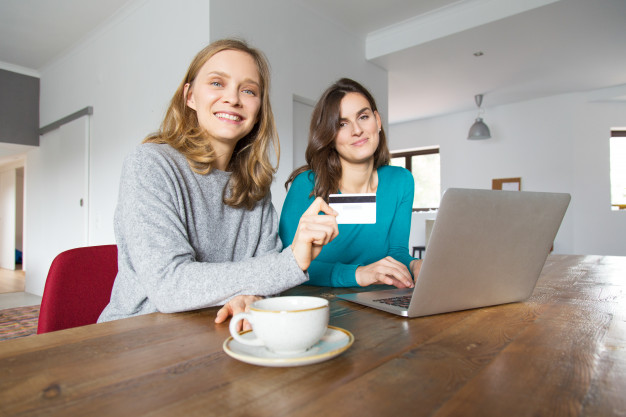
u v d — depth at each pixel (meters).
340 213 0.91
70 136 4.53
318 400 0.39
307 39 3.55
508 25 3.54
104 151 4.00
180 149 1.00
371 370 0.47
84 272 1.01
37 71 5.18
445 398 0.40
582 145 5.39
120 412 0.37
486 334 0.63
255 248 1.17
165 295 0.74
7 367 0.48
